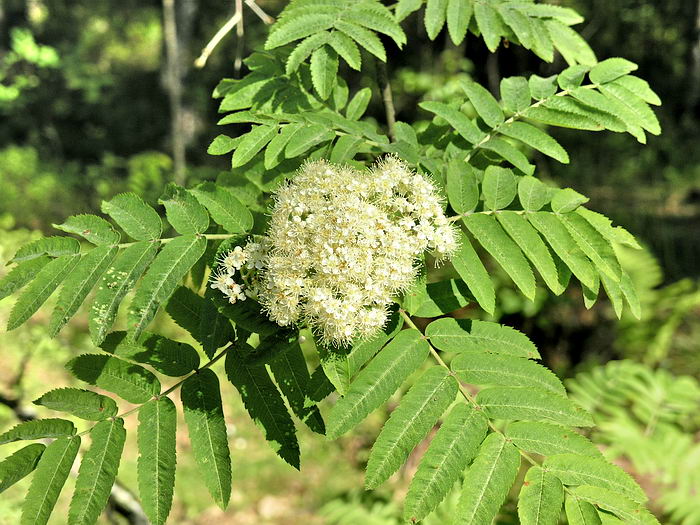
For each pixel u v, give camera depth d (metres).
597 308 1.12
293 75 0.35
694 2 2.05
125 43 2.78
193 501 0.89
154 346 0.28
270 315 0.27
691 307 0.98
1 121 2.33
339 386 0.26
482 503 0.23
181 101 2.24
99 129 2.49
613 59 0.34
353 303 0.26
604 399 0.68
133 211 0.28
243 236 0.29
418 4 0.34
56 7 2.65
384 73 0.36
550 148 0.31
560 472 0.24
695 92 2.11
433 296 0.29
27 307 0.26
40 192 1.64
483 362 0.26
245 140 0.30
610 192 1.94
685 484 0.58
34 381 0.72
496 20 0.35
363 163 0.30
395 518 0.59
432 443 0.24
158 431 0.27
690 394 0.66
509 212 0.29
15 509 0.57
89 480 0.25
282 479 0.92
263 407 0.27
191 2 2.22
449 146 0.33
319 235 0.26
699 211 1.78
